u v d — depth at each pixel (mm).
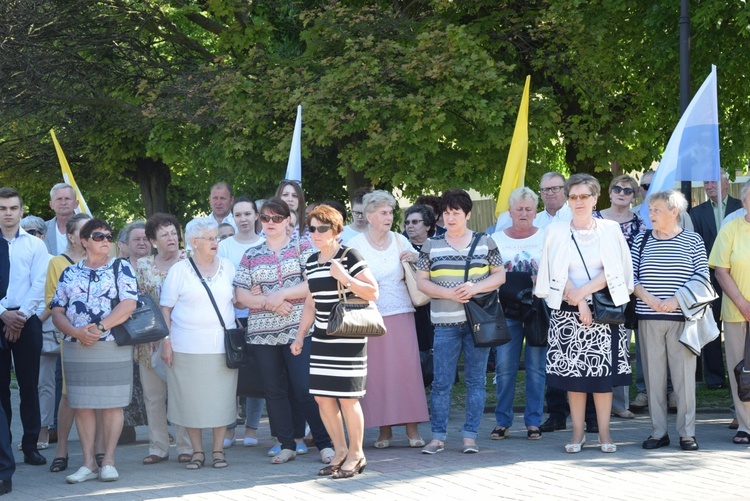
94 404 6984
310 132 14633
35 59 17531
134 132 19328
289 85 15250
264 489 6477
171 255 7836
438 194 15898
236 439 8953
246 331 7836
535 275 8055
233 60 16859
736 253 7766
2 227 7934
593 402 8445
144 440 9195
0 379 7781
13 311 7598
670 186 9203
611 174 17828
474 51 14797
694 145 9516
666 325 7492
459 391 11523
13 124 19672
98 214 32969
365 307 6691
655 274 7559
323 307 6746
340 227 6723
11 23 17078
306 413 7504
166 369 7555
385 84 15156
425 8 16516
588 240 7449
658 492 6027
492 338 7246
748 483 6230
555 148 18203
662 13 14844
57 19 17312
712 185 10031
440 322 7598
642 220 8656
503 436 8273
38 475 7379
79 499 6414
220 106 15508
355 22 15406
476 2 15945
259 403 8539
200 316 7355
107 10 17609
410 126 14570
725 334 7945
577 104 17141
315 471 7078
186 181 25281
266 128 15914
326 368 6758
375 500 6031
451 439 8352
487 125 14875
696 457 7129
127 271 7199
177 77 17219
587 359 7383
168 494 6445
